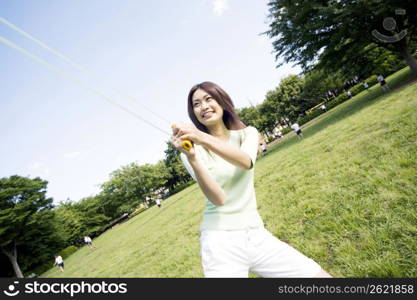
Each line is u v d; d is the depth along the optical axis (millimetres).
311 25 14266
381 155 4398
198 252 4691
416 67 14789
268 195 5660
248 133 1467
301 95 43531
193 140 1090
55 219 33812
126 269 6402
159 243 7594
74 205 51188
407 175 3262
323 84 39844
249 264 1289
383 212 2754
